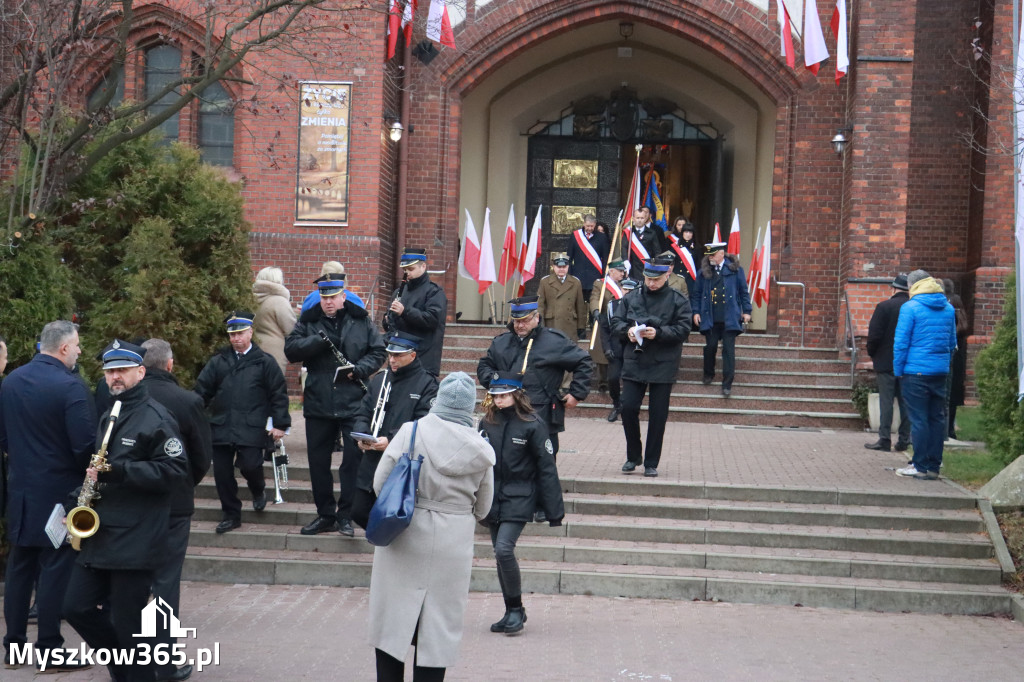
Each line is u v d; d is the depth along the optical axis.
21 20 9.52
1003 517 9.08
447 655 4.95
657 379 9.87
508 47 17.33
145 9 15.65
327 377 8.57
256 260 15.93
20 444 6.19
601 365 14.60
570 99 20.42
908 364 10.16
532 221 20.42
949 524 8.91
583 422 13.93
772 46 16.91
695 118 20.36
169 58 16.47
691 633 7.10
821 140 16.86
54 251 8.71
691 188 20.44
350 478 8.62
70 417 6.16
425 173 17.22
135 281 9.77
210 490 9.58
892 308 11.99
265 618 7.27
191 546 8.70
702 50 18.50
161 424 5.43
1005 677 6.23
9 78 10.05
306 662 6.24
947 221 17.94
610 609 7.71
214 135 16.45
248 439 8.59
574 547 8.55
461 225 20.16
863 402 14.06
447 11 16.22
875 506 9.37
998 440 10.32
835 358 15.68
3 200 9.38
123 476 5.32
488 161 20.27
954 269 17.92
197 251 10.53
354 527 9.18
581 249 16.12
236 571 8.28
